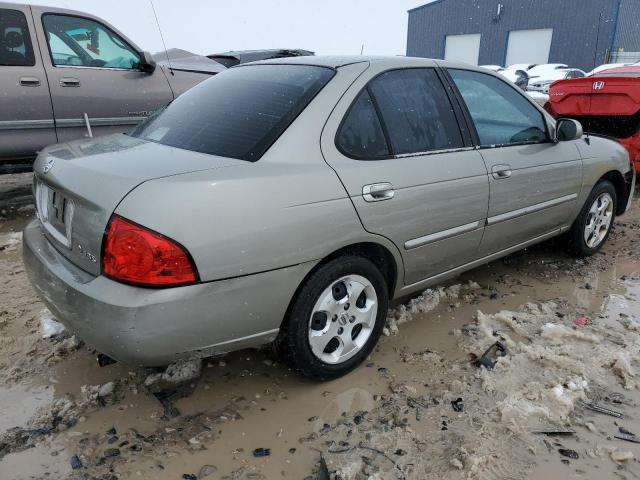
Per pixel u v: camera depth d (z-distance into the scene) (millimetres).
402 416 2500
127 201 2086
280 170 2359
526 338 3180
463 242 3211
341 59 2949
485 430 2412
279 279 2336
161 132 2832
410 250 2895
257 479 2143
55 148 2869
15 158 5281
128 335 2072
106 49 5793
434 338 3178
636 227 5297
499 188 3295
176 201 2084
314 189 2404
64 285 2240
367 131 2719
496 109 3463
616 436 2396
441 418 2490
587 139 4172
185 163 2316
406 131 2889
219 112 2766
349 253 2660
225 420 2465
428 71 3148
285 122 2521
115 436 2348
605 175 4371
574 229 4254
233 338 2322
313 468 2203
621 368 2834
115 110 5785
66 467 2174
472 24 35594
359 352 2807
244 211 2201
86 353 2939
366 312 2783
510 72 22594
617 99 5895
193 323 2158
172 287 2082
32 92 5203
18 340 3035
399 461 2232
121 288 2086
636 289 3887
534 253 4566
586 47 30750
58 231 2480
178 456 2248
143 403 2562
